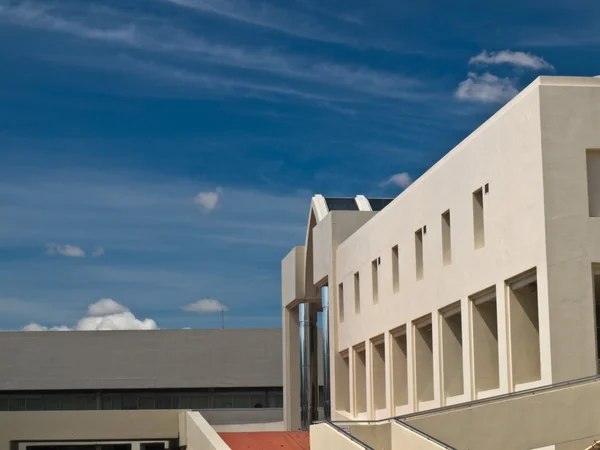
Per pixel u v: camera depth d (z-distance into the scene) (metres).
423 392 32.47
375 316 36.50
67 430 44.28
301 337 47.91
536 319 25.09
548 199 23.06
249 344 64.69
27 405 64.12
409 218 32.69
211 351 64.50
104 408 64.44
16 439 43.97
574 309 22.69
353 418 39.25
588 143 23.28
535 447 20.53
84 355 64.06
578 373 22.45
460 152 28.17
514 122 24.64
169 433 44.59
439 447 18.62
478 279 26.83
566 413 20.61
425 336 32.62
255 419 59.62
